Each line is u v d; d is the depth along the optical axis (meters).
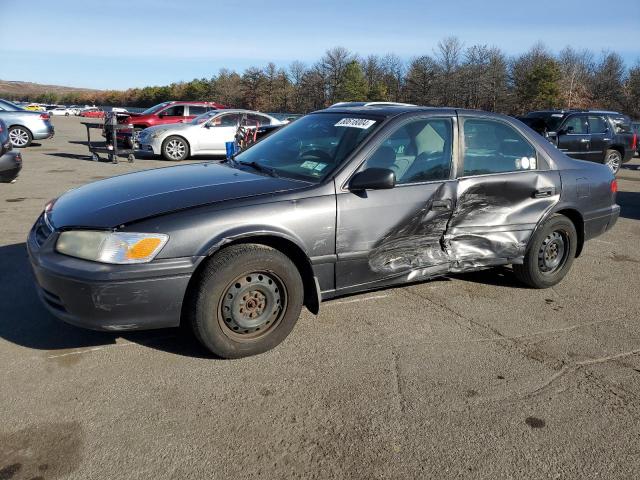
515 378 3.16
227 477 2.27
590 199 4.73
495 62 65.75
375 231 3.57
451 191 3.87
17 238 5.68
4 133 8.30
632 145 14.05
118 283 2.83
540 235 4.41
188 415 2.68
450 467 2.38
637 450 2.55
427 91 67.56
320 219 3.34
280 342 3.37
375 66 74.19
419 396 2.93
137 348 3.33
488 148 4.16
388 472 2.34
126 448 2.42
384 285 3.76
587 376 3.22
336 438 2.55
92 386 2.89
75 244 2.93
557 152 4.60
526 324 3.95
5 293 4.11
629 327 3.97
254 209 3.15
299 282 3.33
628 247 6.39
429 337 3.65
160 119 17.08
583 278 5.10
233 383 2.98
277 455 2.42
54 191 8.61
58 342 3.36
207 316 3.04
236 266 3.05
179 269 2.93
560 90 65.06
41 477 2.22
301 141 4.00
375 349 3.45
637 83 64.50
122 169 11.86
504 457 2.46
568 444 2.57
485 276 4.98
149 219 2.95
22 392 2.81
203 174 3.74
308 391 2.93
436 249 3.94
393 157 3.68
